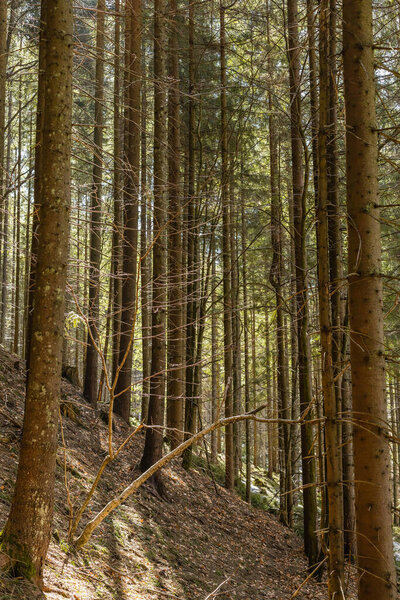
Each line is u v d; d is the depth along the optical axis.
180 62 16.38
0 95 10.51
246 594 8.81
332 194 8.91
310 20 4.83
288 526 15.30
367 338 3.86
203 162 16.39
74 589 5.45
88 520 7.85
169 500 11.43
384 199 11.09
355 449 3.83
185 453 14.77
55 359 4.71
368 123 4.05
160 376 11.48
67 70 4.96
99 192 12.96
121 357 14.11
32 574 4.47
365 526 3.70
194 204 14.10
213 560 9.74
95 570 6.52
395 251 11.97
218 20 15.59
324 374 3.97
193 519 11.41
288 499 15.35
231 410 15.83
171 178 13.23
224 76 14.98
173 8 13.68
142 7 11.76
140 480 4.36
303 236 10.77
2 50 10.50
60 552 6.33
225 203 14.18
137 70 11.79
